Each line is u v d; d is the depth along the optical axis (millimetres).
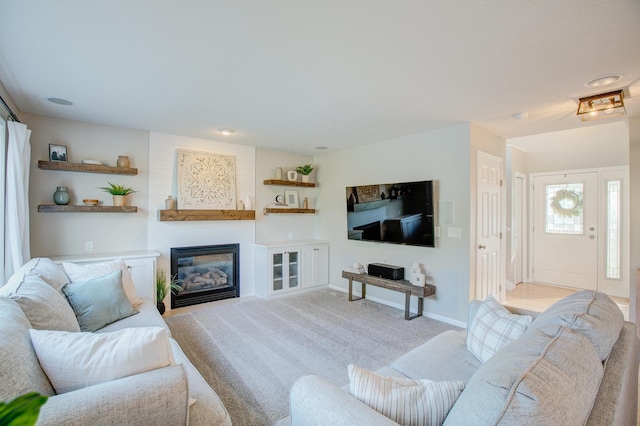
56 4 1520
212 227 4504
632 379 1340
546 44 1879
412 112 3176
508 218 5391
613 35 1775
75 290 2225
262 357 2732
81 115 3309
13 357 990
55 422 891
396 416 1013
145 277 3551
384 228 4277
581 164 5285
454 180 3664
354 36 1811
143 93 2695
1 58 2072
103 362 1113
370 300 4527
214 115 3301
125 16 1626
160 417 1052
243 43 1893
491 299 1931
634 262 3217
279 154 5230
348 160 5004
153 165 4004
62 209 3285
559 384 782
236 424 1885
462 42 1865
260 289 4734
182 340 3084
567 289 5305
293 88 2580
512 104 2926
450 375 1604
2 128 2639
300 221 5527
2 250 2619
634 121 3242
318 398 1041
